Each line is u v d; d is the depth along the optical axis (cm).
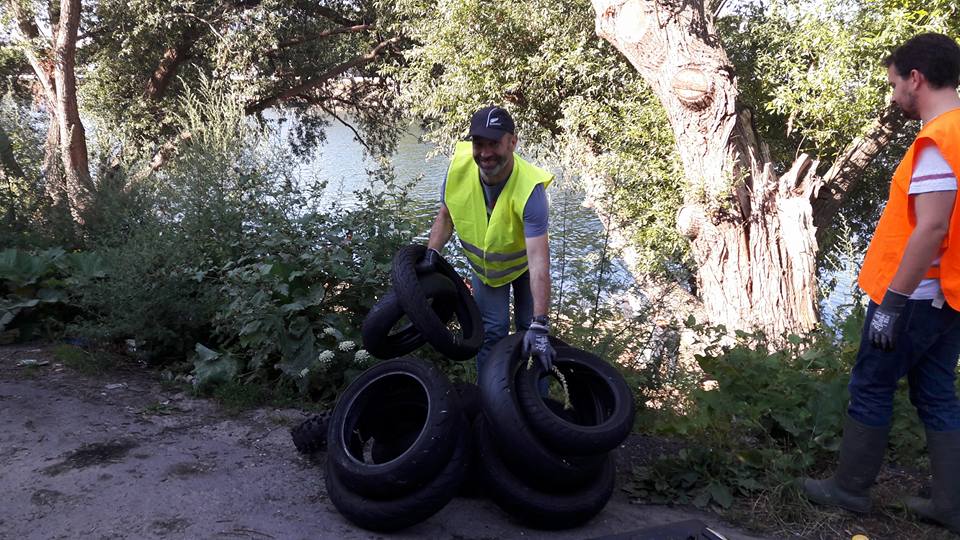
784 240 1262
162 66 2148
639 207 1429
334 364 500
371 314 381
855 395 365
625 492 397
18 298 589
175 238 586
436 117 1911
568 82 1630
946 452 349
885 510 381
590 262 525
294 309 493
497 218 365
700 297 1365
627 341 512
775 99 1484
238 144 675
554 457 335
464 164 378
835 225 1688
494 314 400
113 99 2138
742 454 412
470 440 343
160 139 2067
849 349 526
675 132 1316
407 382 369
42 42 1708
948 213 306
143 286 535
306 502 357
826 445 428
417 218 578
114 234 687
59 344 570
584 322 519
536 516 341
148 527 325
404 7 1981
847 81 1373
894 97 340
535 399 338
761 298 1255
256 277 499
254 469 386
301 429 403
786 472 401
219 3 2077
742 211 1262
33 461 377
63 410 444
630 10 1260
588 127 1526
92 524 325
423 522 346
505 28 1691
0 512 330
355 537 329
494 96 1709
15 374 501
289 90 2256
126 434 418
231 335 525
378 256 550
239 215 599
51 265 621
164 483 363
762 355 514
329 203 608
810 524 371
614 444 338
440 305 396
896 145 1752
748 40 1672
